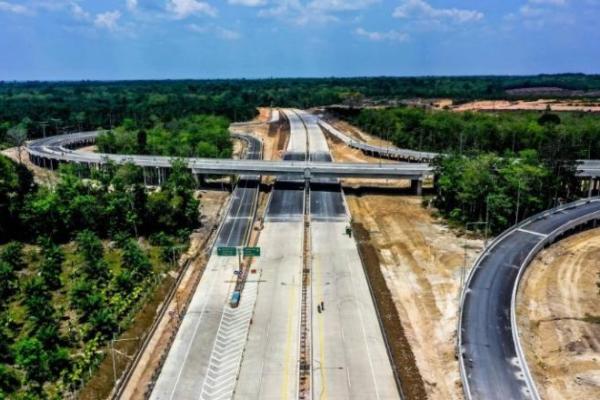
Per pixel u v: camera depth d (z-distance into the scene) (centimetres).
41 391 8800
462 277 13075
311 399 8831
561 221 16225
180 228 16325
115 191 16700
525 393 8569
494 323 10694
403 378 9281
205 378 9469
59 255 13350
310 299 12188
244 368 9719
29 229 15488
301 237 16100
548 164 17950
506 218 16412
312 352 10169
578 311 11600
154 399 8906
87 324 10581
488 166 17750
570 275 13375
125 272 12300
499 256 13825
